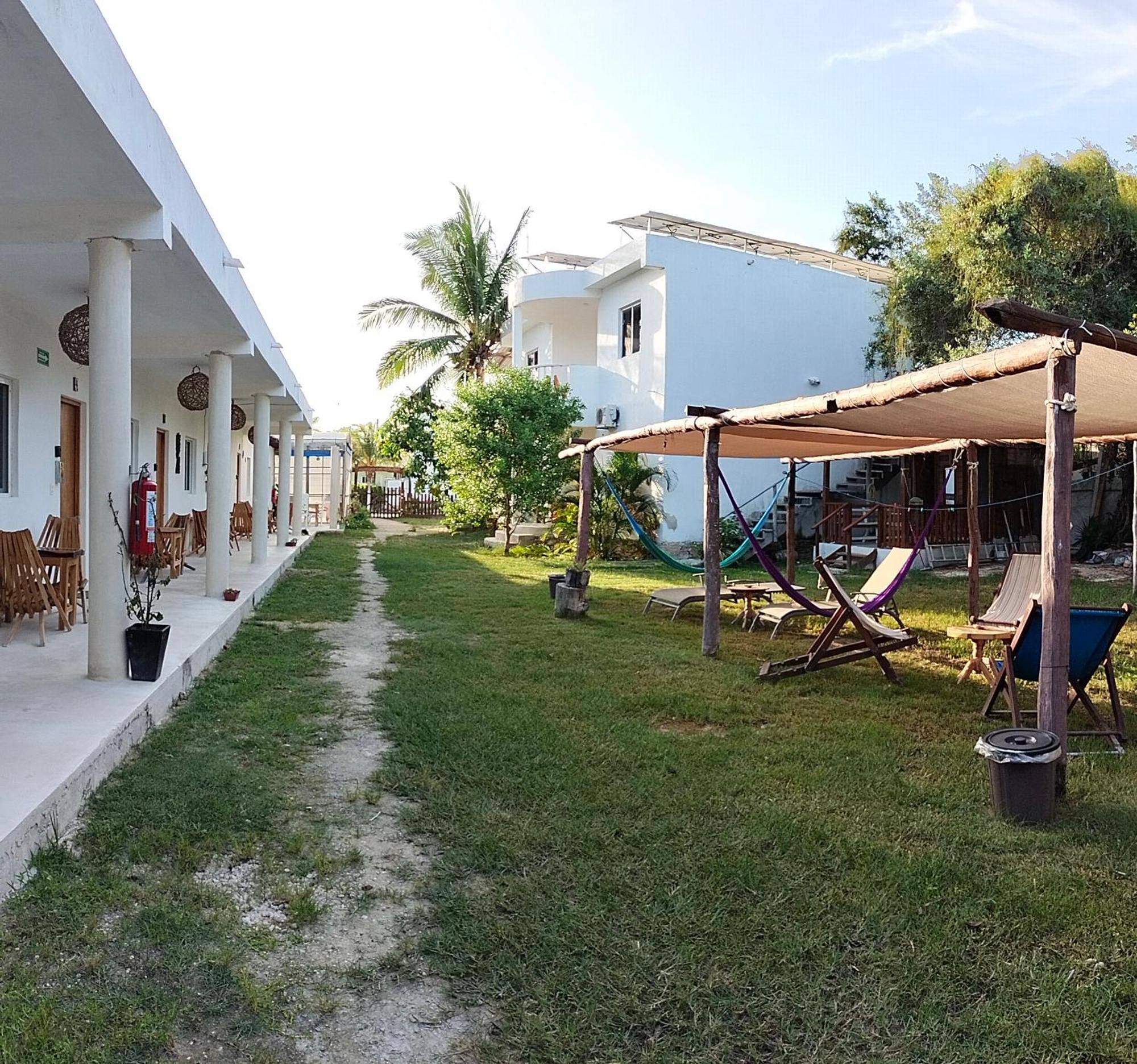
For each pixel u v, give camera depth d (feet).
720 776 15.62
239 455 73.77
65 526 28.17
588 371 67.46
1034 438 30.04
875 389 19.81
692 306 59.88
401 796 14.58
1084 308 51.65
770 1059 8.21
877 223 87.15
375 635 29.68
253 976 9.27
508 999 9.00
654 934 10.14
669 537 60.13
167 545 36.73
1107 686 21.63
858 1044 8.42
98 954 9.30
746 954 9.82
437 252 88.53
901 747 17.80
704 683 23.36
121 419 18.26
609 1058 8.17
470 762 16.08
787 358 63.21
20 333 27.32
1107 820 13.98
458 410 63.52
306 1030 8.48
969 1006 8.95
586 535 38.45
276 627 30.19
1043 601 15.11
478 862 11.91
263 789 14.34
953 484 61.72
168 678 18.79
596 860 12.08
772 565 26.13
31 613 22.44
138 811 13.04
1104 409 21.20
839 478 66.54
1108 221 52.16
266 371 39.81
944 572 53.93
